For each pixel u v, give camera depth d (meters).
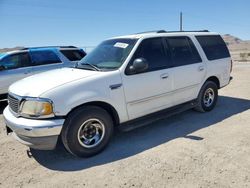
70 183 3.41
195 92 5.70
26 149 4.55
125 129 4.51
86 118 3.95
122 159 3.99
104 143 4.23
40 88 3.82
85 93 3.91
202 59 5.79
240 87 9.52
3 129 5.74
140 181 3.35
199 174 3.44
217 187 3.14
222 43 6.54
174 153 4.08
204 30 6.36
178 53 5.32
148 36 4.89
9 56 8.01
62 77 4.16
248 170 3.49
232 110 6.37
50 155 4.27
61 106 3.71
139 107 4.62
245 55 37.12
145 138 4.79
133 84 4.44
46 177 3.60
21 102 3.81
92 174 3.60
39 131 3.61
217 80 6.33
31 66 8.25
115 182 3.37
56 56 8.79
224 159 3.81
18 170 3.83
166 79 4.94
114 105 4.24
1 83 7.75
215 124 5.36
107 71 4.31
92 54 5.18
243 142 4.38
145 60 4.38
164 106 5.06
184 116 5.98
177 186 3.20
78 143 3.94
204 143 4.41
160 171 3.56
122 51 4.70
